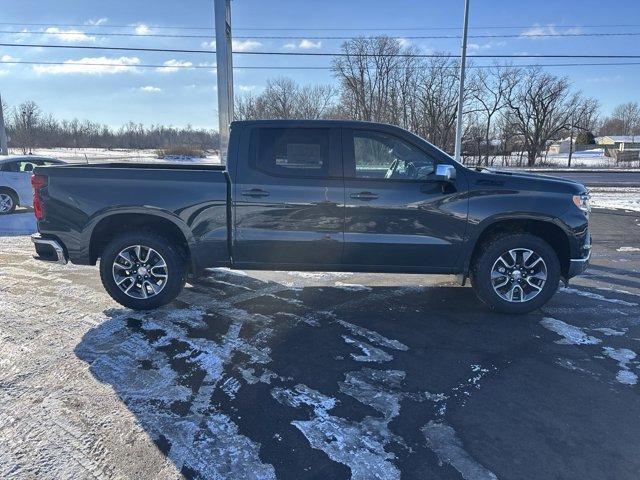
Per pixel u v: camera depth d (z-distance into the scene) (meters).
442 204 4.53
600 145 69.81
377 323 4.55
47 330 4.26
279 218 4.56
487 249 4.66
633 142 70.06
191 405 3.09
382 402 3.17
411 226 4.55
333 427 2.88
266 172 4.55
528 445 2.72
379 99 51.47
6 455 2.57
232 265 4.73
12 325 4.37
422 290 5.61
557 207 4.55
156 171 4.59
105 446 2.66
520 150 54.53
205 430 2.83
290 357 3.81
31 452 2.60
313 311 4.86
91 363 3.64
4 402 3.08
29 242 8.38
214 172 4.59
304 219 4.55
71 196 4.57
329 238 4.57
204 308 4.89
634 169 39.12
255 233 4.59
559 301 5.27
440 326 4.50
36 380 3.37
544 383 3.45
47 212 4.62
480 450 2.68
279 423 2.91
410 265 4.68
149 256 4.70
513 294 4.73
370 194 4.49
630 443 2.75
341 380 3.46
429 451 2.66
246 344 4.03
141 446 2.67
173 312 4.76
